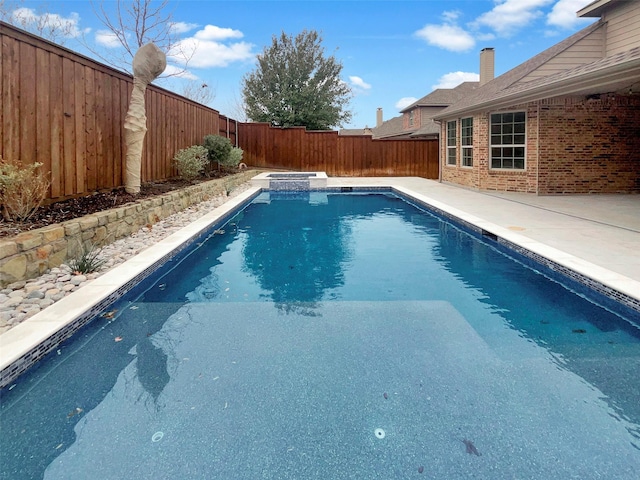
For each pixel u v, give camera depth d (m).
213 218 7.54
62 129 5.68
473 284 4.70
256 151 16.97
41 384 2.64
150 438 2.15
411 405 2.43
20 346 2.71
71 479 1.87
